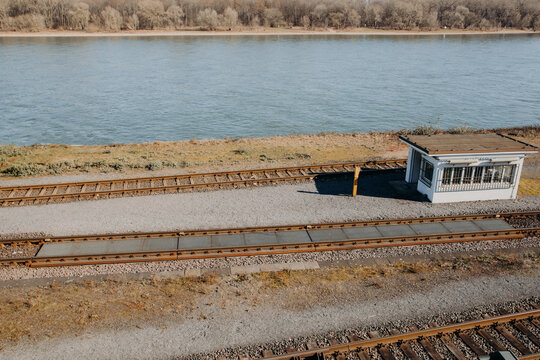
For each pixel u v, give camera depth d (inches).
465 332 584.7
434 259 768.9
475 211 931.3
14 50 4648.1
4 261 727.7
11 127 2128.4
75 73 3491.6
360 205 957.8
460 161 939.3
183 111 2421.3
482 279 708.0
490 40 6225.4
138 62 4060.0
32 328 590.9
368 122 2214.6
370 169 1168.2
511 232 836.0
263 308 636.1
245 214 909.2
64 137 1994.3
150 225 860.6
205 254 761.0
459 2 7657.5
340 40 6053.2
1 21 5871.1
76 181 1072.2
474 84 3159.5
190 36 6363.2
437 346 562.3
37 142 1919.3
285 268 732.7
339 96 2770.7
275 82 3213.6
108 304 640.4
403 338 566.6
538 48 5344.5
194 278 703.7
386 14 7421.3
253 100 2662.4
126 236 808.3
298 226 846.5
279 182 1082.1
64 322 602.5
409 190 1040.8
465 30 7337.6
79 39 5703.7
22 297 654.5
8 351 552.7
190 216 898.1
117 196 997.2
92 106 2517.2
